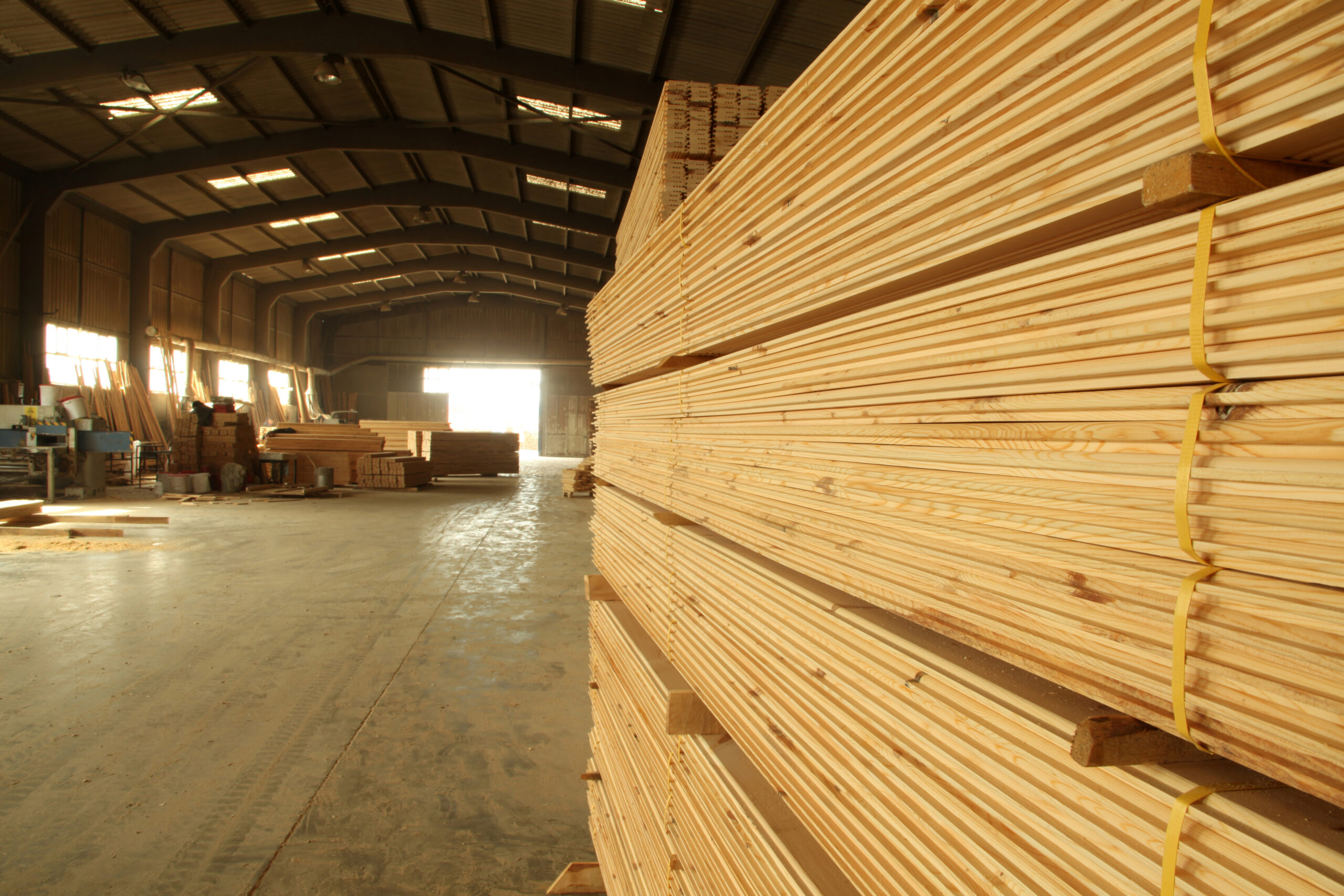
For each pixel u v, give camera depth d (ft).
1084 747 1.86
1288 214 1.52
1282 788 1.82
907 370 2.78
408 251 79.61
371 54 37.58
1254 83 1.59
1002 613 2.29
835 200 3.29
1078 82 2.02
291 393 87.92
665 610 6.03
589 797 8.82
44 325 50.29
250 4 36.70
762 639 4.09
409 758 10.18
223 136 48.52
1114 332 1.93
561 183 54.13
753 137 4.12
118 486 50.26
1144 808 1.86
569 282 80.43
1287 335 1.53
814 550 3.49
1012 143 2.26
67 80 38.04
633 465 7.45
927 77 2.62
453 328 100.63
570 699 12.61
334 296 90.22
